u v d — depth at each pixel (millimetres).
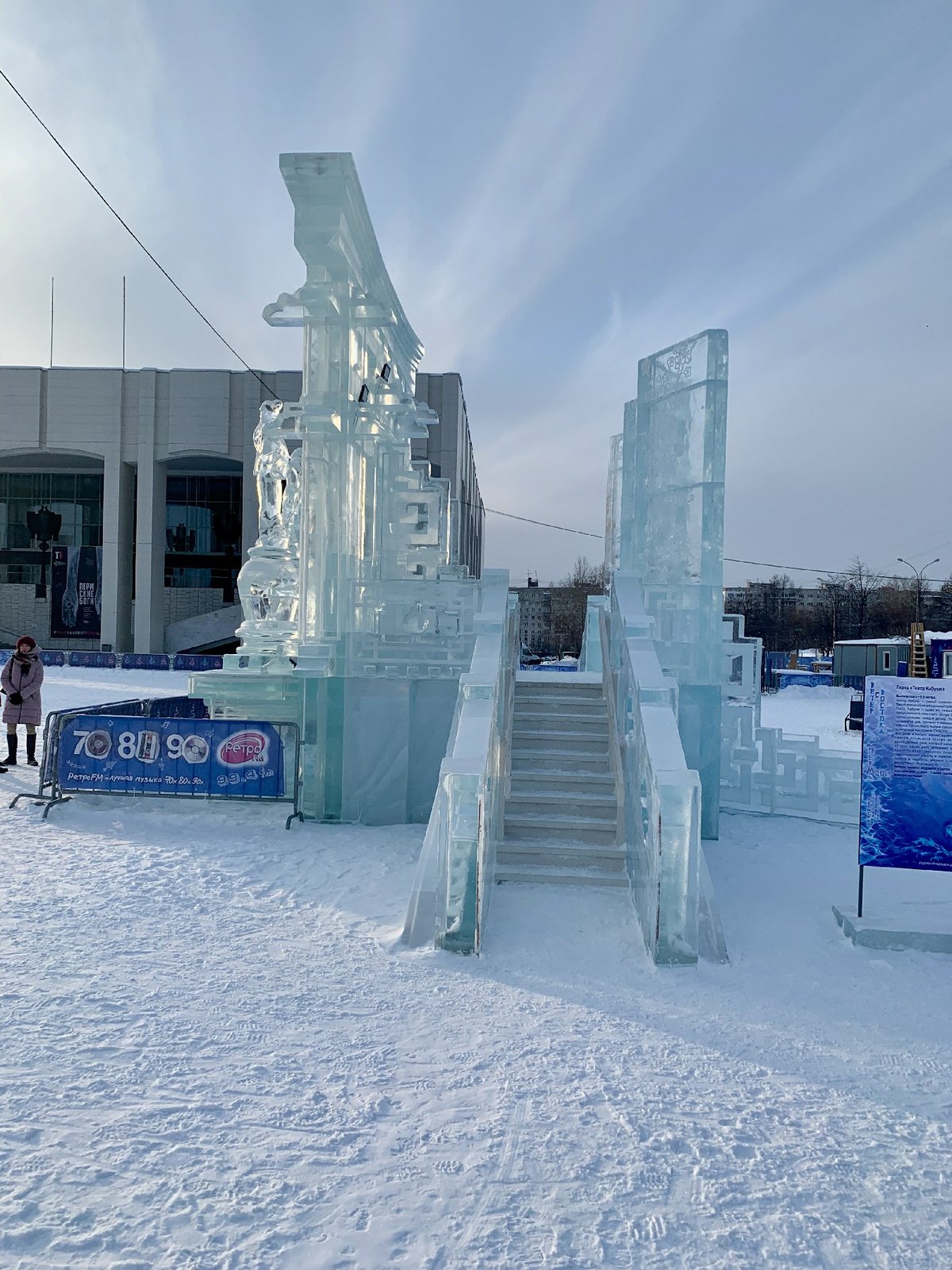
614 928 5840
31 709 12047
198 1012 4281
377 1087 3609
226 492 54562
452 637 9242
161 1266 2498
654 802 5410
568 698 9125
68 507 54812
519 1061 3891
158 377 48469
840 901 6637
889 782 5930
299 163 8484
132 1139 3143
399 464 10578
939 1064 4016
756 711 10453
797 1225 2801
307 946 5316
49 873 6762
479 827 5383
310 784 9062
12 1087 3477
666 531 9766
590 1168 3068
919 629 30766
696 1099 3605
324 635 9172
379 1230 2701
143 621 49000
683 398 9453
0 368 48625
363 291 9594
